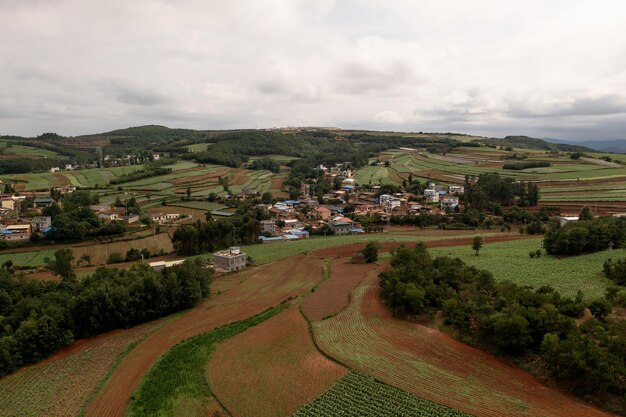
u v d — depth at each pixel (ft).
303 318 251.39
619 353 161.17
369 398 164.35
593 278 273.33
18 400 178.81
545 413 148.66
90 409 169.99
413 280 261.65
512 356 186.80
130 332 248.52
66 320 233.14
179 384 185.78
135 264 340.80
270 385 179.83
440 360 189.78
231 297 301.02
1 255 405.59
